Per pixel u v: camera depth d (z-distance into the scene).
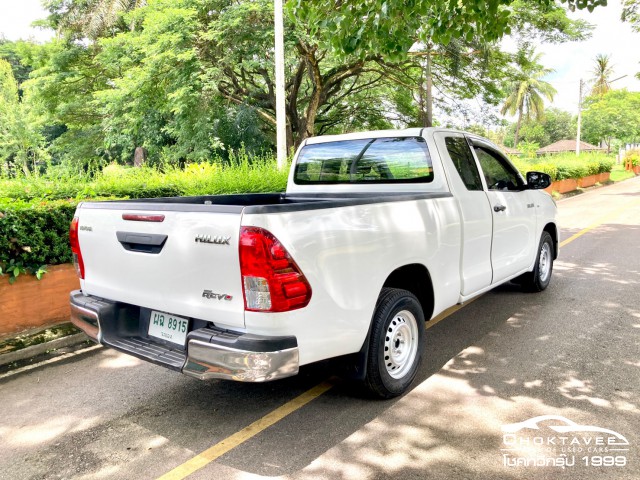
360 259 3.21
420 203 3.84
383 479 2.71
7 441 3.21
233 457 2.96
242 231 2.68
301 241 2.83
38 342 4.86
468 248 4.46
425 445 3.04
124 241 3.28
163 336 3.25
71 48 25.86
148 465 2.90
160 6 18.00
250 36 17.39
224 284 2.80
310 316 2.89
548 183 5.48
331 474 2.76
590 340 4.80
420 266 3.88
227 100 23.95
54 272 5.19
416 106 28.64
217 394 3.84
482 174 4.90
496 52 21.58
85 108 27.22
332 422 3.34
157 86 19.11
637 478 2.69
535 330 5.13
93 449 3.09
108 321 3.41
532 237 5.98
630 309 5.80
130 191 7.20
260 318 2.70
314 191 5.17
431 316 4.08
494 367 4.21
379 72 24.50
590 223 14.09
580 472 2.75
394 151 4.59
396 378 3.66
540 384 3.86
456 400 3.62
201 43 18.42
